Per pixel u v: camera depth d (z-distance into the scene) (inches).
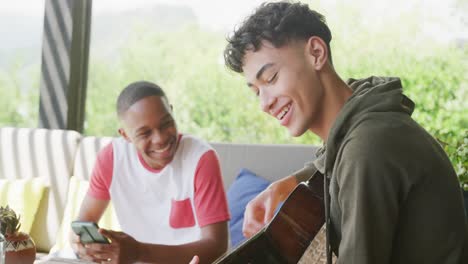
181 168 83.4
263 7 46.4
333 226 45.4
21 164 126.4
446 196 42.2
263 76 45.7
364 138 41.4
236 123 190.9
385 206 40.4
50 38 144.6
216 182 81.5
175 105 197.6
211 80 195.3
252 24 45.7
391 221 40.6
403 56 178.2
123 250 68.2
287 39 45.0
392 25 179.3
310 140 181.5
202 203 80.9
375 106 43.4
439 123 171.5
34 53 224.2
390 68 178.9
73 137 124.9
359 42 181.2
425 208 41.7
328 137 44.3
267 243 52.0
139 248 69.9
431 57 175.9
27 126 223.5
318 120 46.4
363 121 42.7
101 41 204.7
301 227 51.8
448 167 43.2
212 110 193.8
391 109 43.5
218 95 193.3
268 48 45.2
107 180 85.8
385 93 43.9
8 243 63.6
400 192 41.4
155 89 83.2
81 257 69.9
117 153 86.0
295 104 45.4
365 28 181.0
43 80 145.0
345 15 181.6
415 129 42.8
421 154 41.6
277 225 52.1
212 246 77.4
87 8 147.1
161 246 72.4
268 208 61.2
